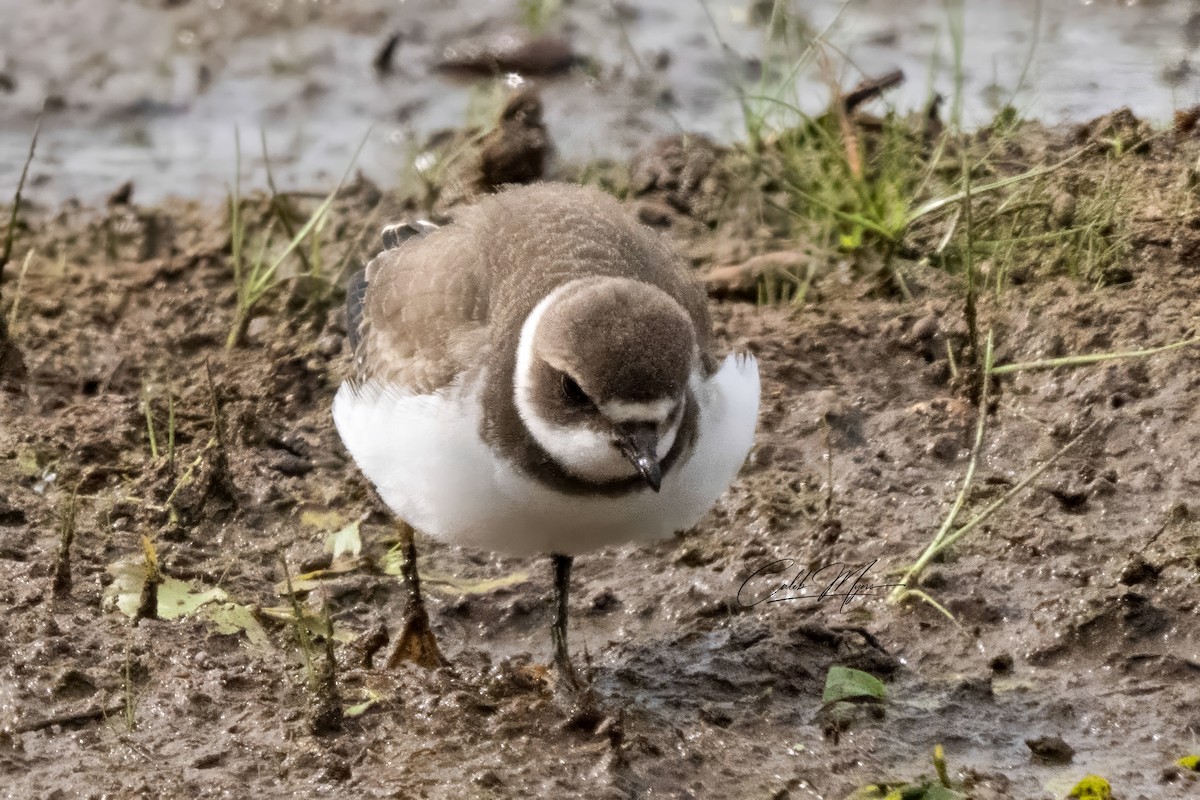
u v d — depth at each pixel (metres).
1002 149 16.31
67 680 9.90
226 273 15.39
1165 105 17.67
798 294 14.48
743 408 9.76
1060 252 14.30
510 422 9.20
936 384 13.27
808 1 21.27
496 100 18.12
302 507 12.16
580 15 21.14
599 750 9.45
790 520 11.78
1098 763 9.34
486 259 10.12
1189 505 11.44
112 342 14.24
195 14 21.45
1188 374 12.59
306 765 9.29
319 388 13.45
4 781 9.13
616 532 9.66
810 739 9.62
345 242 15.88
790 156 16.05
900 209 14.76
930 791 8.93
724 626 10.77
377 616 11.02
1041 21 20.62
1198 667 10.05
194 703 9.81
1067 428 12.36
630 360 8.85
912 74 18.98
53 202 17.16
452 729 9.67
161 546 11.55
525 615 11.08
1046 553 11.14
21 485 12.13
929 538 11.43
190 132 18.78
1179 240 14.20
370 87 19.69
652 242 10.56
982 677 10.04
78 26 21.20
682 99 18.80
